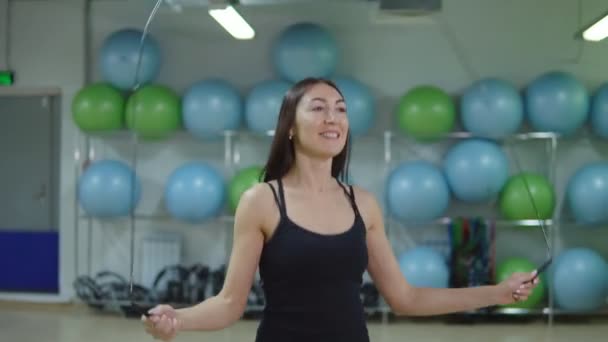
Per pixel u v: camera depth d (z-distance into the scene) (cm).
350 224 135
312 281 129
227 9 445
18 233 599
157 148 565
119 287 528
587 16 532
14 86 577
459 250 493
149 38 518
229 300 135
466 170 474
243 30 501
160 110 507
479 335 456
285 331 129
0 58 579
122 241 564
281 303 130
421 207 470
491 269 495
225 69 560
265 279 133
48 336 450
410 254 479
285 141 141
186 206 489
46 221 595
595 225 507
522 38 537
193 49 562
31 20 575
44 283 593
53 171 594
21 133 596
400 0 456
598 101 491
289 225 131
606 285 467
